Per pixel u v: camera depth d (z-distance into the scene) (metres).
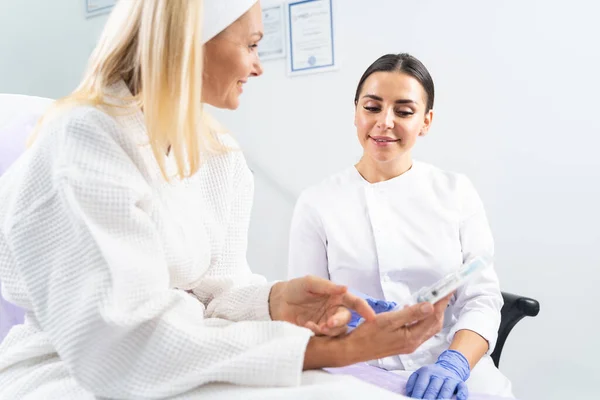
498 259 1.88
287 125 2.22
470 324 1.23
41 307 0.68
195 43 0.75
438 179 1.42
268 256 2.27
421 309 0.69
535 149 1.82
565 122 1.78
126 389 0.66
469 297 1.31
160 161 0.77
